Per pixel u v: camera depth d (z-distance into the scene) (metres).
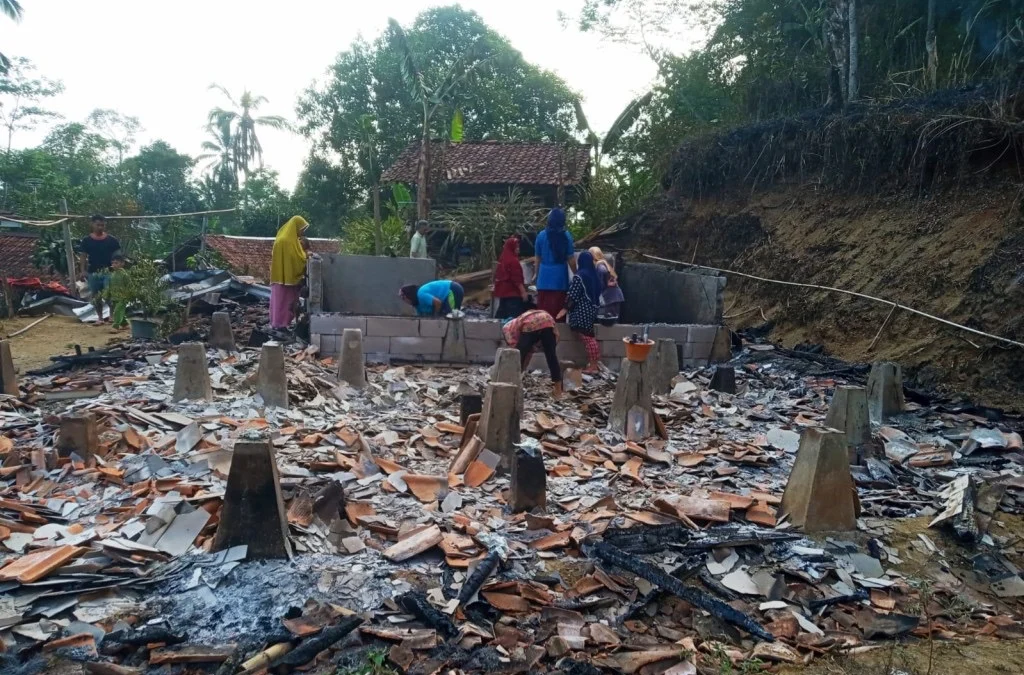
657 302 12.37
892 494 5.59
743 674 3.44
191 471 5.19
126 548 4.00
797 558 4.45
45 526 4.36
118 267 12.48
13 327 12.43
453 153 21.50
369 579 3.92
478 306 14.80
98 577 3.82
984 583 4.56
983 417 7.80
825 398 8.26
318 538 4.30
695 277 11.00
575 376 8.49
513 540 4.46
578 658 3.46
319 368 8.26
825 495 4.79
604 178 19.27
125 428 5.93
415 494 5.00
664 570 4.21
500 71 33.75
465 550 4.27
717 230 15.08
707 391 8.22
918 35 14.47
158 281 11.91
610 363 9.45
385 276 12.67
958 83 12.45
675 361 8.55
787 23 17.06
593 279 8.94
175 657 3.30
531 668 3.37
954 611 4.17
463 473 5.42
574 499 5.12
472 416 5.96
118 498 4.77
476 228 17.34
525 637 3.61
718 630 3.81
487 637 3.56
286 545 4.09
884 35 15.05
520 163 20.73
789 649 3.66
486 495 5.12
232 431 6.06
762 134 14.67
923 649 3.78
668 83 19.20
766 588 4.18
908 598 4.26
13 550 4.09
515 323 7.87
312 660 3.33
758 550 4.55
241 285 14.06
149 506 4.50
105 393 7.34
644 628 3.77
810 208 13.14
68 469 5.19
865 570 4.49
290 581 3.84
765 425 7.22
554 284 9.75
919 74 13.63
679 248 15.91
